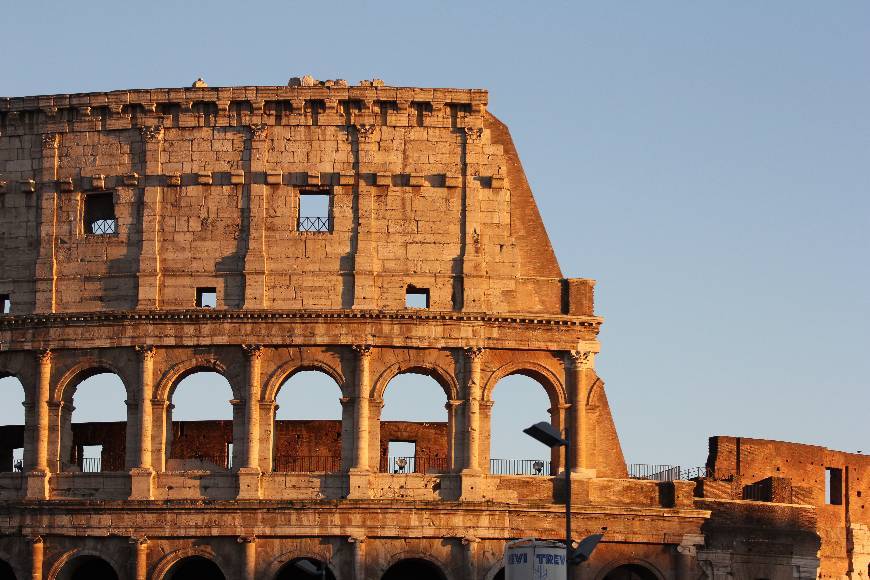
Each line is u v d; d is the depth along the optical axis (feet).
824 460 481.87
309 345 400.67
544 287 409.49
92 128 414.21
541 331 406.62
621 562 402.11
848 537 488.44
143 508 392.68
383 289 403.95
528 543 347.56
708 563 415.85
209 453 438.40
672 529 404.98
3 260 412.57
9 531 396.98
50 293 408.05
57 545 396.98
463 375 402.11
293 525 391.45
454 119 411.75
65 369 405.59
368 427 398.42
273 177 406.82
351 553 391.04
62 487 401.08
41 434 403.13
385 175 407.23
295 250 404.98
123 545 394.52
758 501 427.33
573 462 404.77
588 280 410.52
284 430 437.58
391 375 401.29
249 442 396.98
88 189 411.95
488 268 407.85
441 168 409.69
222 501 391.04
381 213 407.23
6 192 415.03
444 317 401.90
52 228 411.54
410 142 410.52
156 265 404.98
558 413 407.44
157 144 410.72
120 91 411.75
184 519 392.68
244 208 407.23
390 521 392.27
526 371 408.26
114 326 403.54
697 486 424.46
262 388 400.26
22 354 408.87
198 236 406.62
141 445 398.62
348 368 400.88
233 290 403.95
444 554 393.50
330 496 395.34
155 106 411.34
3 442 435.53
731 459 452.35
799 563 428.15
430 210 407.85
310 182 406.82
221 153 409.69
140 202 409.49
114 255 408.26
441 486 398.21
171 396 404.57
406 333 401.49
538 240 411.34
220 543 392.88
